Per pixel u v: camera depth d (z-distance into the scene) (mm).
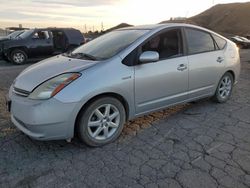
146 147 3826
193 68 4762
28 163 3447
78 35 14586
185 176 3123
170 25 4648
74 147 3844
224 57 5410
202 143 3912
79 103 3488
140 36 4270
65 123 3480
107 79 3689
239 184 2965
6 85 7805
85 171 3268
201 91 5078
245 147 3781
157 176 3139
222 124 4582
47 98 3416
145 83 4098
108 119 3883
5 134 4238
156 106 4402
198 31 5051
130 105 4043
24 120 3514
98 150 3768
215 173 3168
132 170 3268
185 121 4723
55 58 4551
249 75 8766
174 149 3750
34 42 13656
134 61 3986
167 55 4445
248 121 4707
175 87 4547
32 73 3885
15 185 3023
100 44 4535
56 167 3357
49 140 3779
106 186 2980
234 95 6309
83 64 3824
